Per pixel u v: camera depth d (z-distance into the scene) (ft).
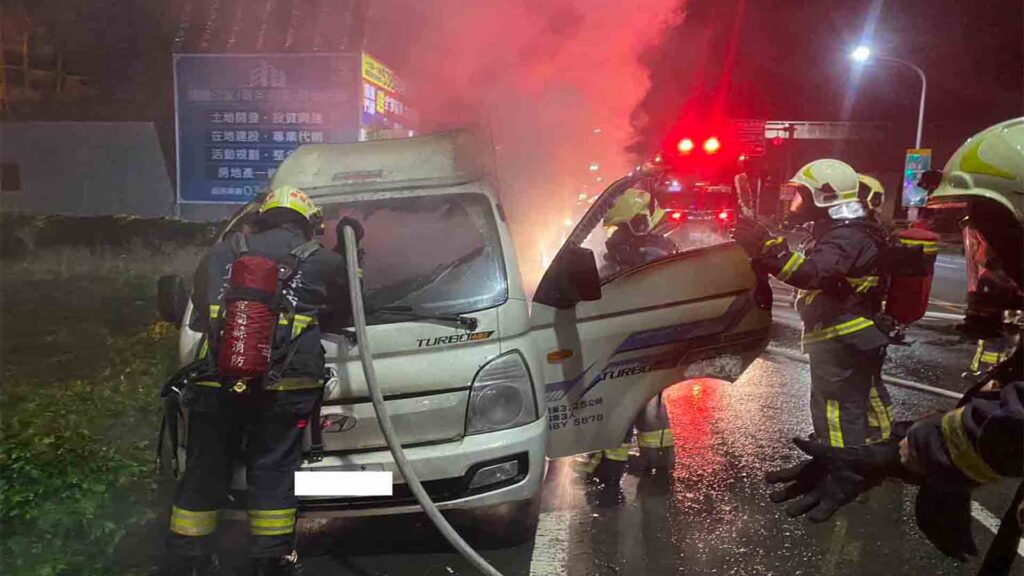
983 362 22.29
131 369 23.40
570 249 13.19
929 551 13.10
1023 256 5.45
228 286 10.97
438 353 12.50
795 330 34.73
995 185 5.42
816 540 13.56
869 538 13.62
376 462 12.08
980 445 4.72
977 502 15.02
